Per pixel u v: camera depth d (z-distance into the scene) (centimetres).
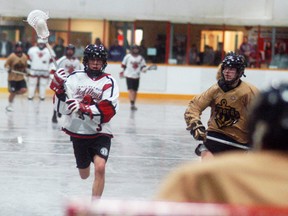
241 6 3544
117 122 2275
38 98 3180
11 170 1328
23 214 980
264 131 305
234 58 906
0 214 975
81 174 958
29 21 1054
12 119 2222
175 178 302
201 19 3550
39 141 1738
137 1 3528
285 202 290
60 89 923
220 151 915
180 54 3578
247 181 295
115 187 1193
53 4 3488
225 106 909
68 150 1611
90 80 922
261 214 281
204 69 3541
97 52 912
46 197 1098
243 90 903
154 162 1493
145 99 3472
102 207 282
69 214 282
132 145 1736
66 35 3525
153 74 3528
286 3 3516
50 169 1355
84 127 915
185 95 3541
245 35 3569
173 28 3575
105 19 3534
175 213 280
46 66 2981
